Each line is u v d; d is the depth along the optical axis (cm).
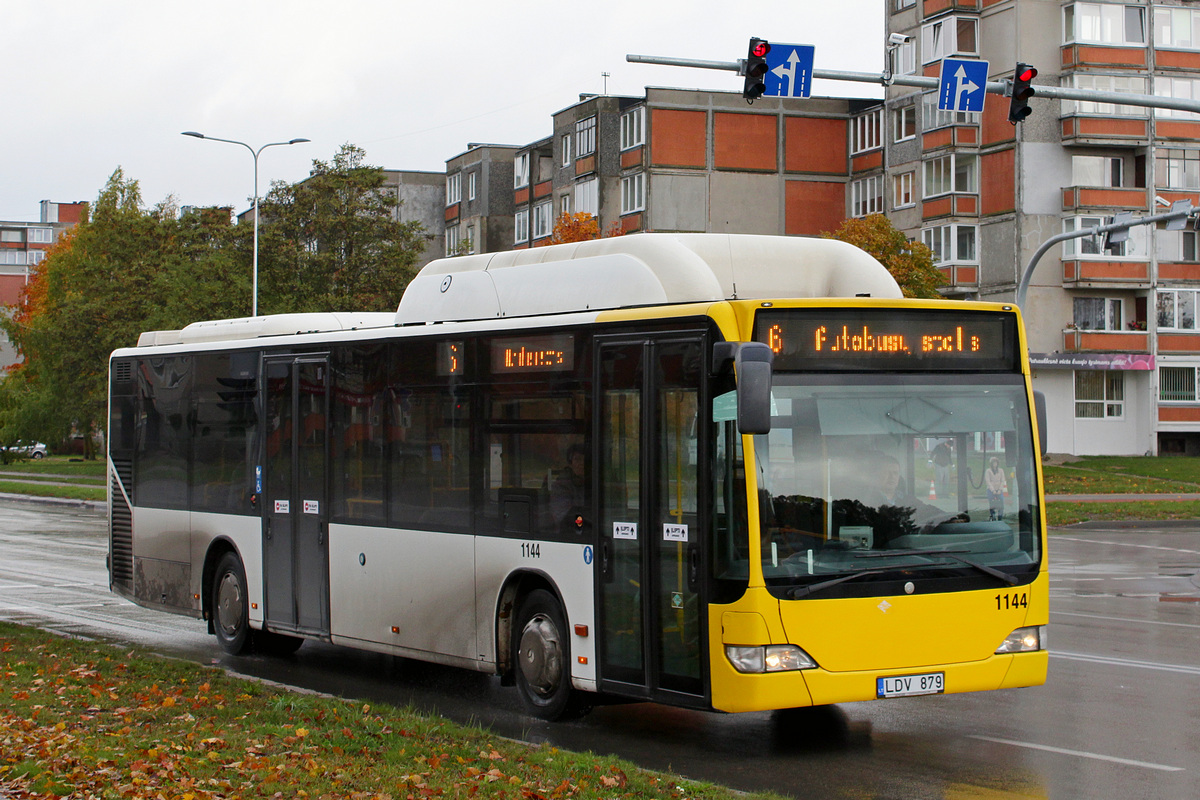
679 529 905
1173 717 1034
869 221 4738
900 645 880
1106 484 4562
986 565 913
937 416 916
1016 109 1850
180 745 829
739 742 958
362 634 1219
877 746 939
